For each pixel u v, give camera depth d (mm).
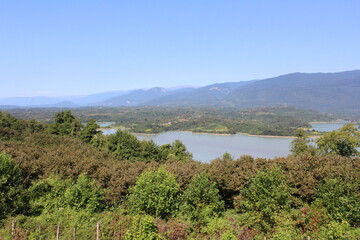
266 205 12312
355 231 11477
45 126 50812
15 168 14852
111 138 37375
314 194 14484
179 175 16641
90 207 14000
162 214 14062
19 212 13398
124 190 15445
